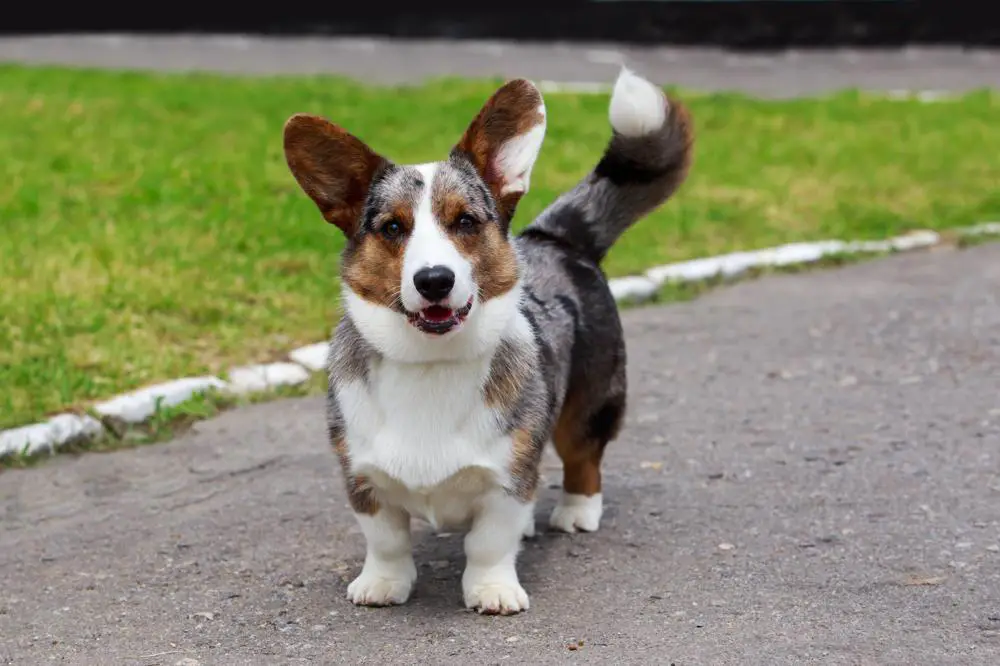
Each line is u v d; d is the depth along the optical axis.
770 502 7.03
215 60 25.98
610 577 6.13
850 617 5.57
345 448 5.70
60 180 13.29
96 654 5.47
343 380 5.69
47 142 15.19
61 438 7.95
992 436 7.93
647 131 6.71
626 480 7.45
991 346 9.77
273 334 9.62
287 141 5.61
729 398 8.83
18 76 20.72
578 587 6.02
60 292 9.84
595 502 6.79
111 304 9.72
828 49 28.03
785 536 6.55
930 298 11.12
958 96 21.36
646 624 5.58
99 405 8.23
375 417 5.58
